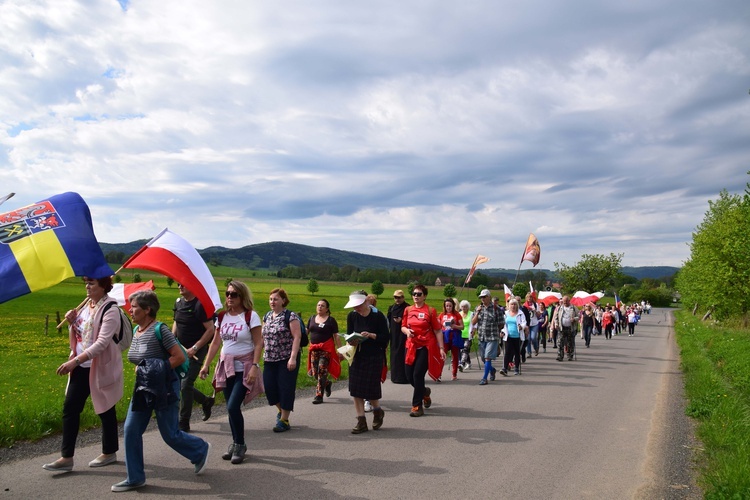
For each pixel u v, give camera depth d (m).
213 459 6.34
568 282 73.00
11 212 6.03
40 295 62.44
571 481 5.76
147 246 7.57
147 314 5.56
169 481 5.54
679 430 8.11
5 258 5.66
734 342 20.09
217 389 6.48
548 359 18.78
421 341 9.06
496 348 12.58
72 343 5.95
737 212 32.59
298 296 90.56
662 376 14.34
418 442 7.24
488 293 12.64
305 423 8.34
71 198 6.31
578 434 7.80
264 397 10.30
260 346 6.46
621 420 8.77
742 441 6.73
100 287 5.92
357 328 7.84
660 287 145.00
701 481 5.71
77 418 5.83
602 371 15.28
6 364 18.06
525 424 8.38
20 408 7.84
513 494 5.35
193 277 7.54
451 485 5.56
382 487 5.46
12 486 5.32
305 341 8.02
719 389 10.69
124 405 8.98
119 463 6.11
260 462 6.24
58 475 5.68
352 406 9.77
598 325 35.88
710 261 34.16
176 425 5.59
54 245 5.80
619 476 5.95
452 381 13.11
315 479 5.66
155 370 5.32
